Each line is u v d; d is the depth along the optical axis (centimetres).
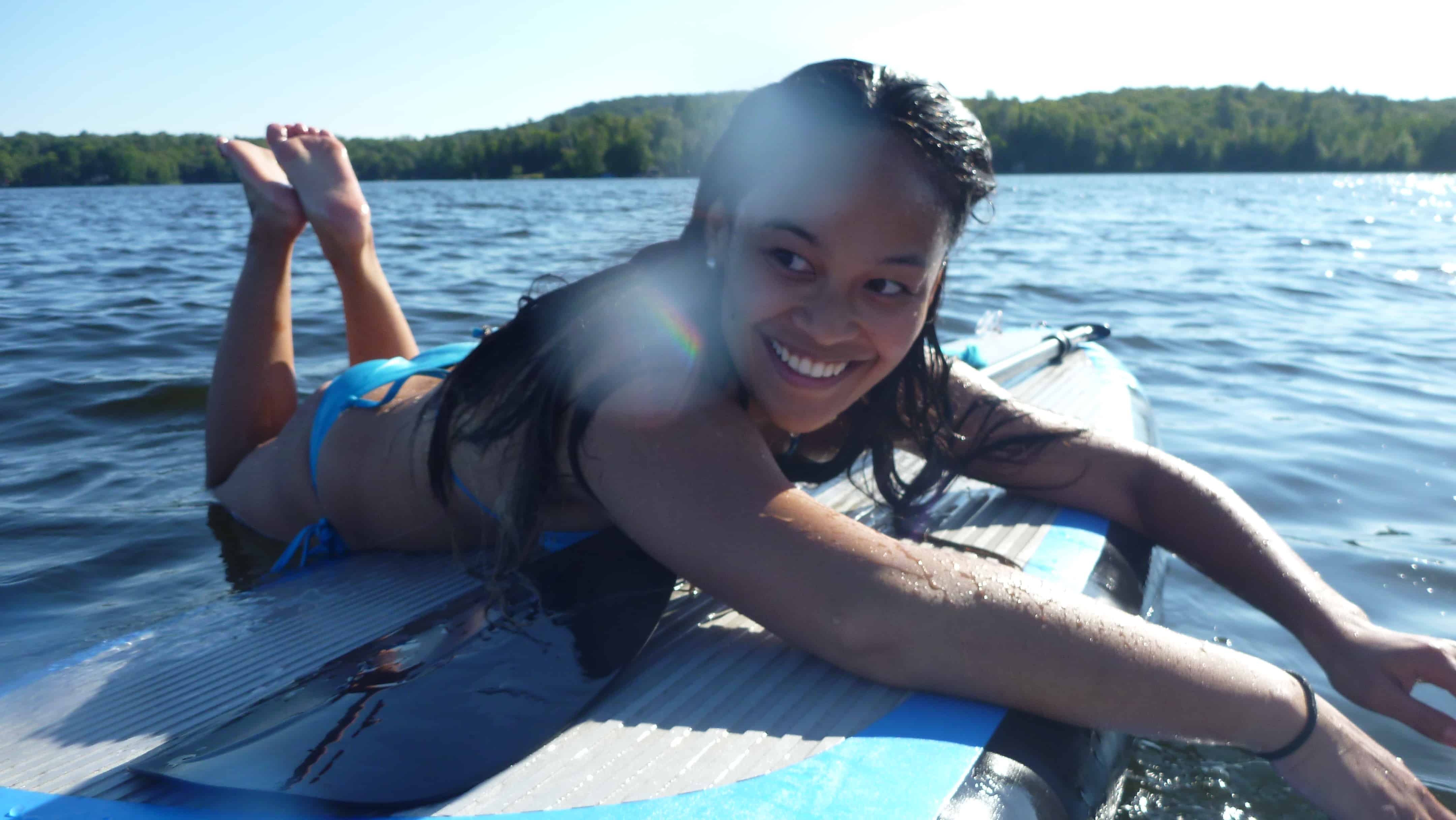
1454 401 448
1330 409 433
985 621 129
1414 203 2981
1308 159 8919
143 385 400
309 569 212
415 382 216
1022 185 5125
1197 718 132
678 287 147
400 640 157
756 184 133
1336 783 139
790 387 139
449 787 117
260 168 260
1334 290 841
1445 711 204
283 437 238
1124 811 165
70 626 204
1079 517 203
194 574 230
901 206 126
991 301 741
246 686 157
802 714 133
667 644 154
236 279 775
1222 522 184
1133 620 134
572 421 148
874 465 204
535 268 888
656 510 137
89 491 287
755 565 132
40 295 668
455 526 194
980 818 115
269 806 116
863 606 130
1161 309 719
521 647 149
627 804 114
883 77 132
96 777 127
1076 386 321
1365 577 265
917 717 132
